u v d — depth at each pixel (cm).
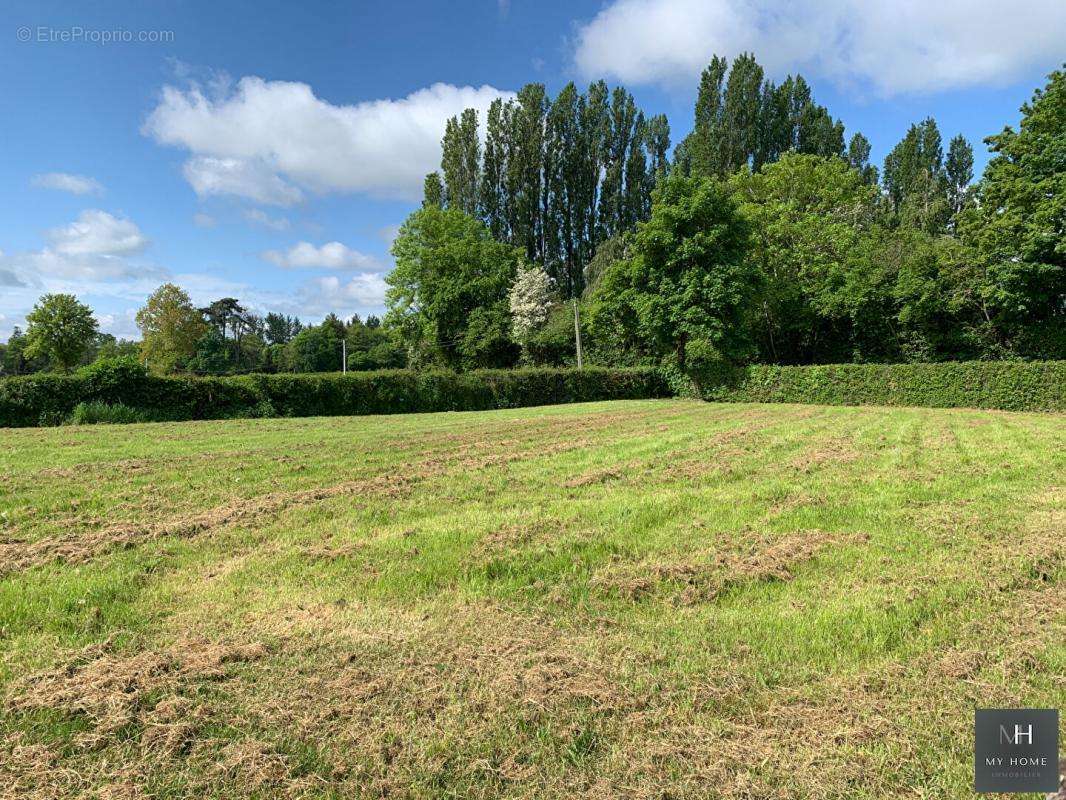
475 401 2342
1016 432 1191
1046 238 2102
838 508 572
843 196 3472
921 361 2783
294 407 1922
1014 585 382
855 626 323
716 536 488
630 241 2941
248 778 210
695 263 2611
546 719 243
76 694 255
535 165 5350
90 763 216
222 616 340
